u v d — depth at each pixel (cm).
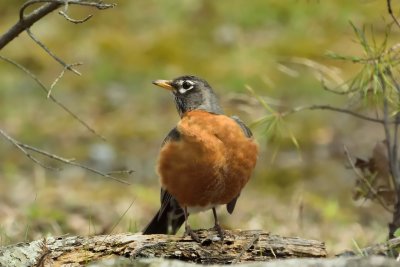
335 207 1235
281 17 2191
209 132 823
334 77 1097
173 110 1864
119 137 1712
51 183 1455
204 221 1216
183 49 2091
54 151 1638
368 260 591
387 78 918
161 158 838
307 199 1351
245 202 1356
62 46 2109
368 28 1928
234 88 1833
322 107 977
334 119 1734
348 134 1669
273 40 2095
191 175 825
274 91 1839
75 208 1270
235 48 2069
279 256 763
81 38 2142
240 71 1948
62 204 1287
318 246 770
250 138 846
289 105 1778
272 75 1925
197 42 2125
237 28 2178
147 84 1959
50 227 1104
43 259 732
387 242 779
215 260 759
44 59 2048
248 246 763
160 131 1748
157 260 654
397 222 933
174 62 2034
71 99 1894
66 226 1144
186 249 761
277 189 1455
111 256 752
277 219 1259
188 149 820
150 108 1870
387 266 584
